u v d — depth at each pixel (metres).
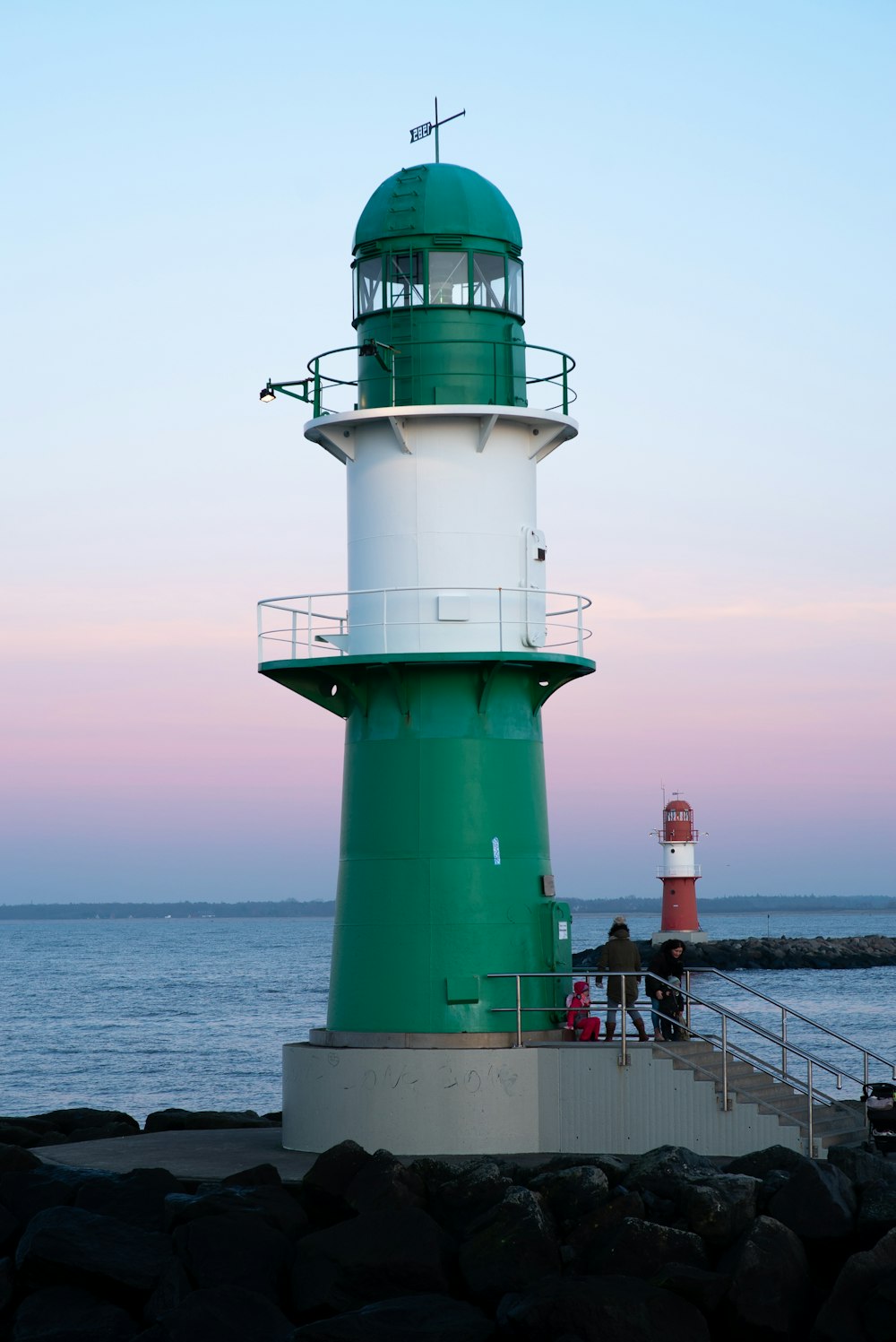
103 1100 45.94
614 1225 16.05
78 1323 15.77
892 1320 14.69
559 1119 19.39
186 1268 16.11
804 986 89.62
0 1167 18.97
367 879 20.73
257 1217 16.66
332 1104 19.98
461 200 21.44
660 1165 16.83
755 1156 17.22
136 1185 17.56
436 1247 16.02
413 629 20.89
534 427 21.62
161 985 99.94
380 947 20.47
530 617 21.23
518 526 21.36
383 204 21.75
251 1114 26.94
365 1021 20.41
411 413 20.69
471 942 20.25
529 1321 14.62
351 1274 15.91
